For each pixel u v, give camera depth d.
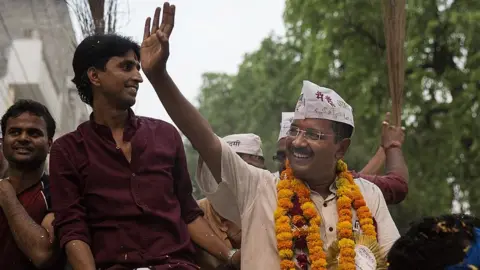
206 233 4.41
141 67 3.86
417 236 2.88
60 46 7.20
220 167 4.05
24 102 4.57
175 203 4.21
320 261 3.95
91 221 4.08
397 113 6.05
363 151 17.78
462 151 17.52
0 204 4.35
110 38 4.21
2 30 6.61
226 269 4.56
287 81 24.17
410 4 17.38
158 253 4.02
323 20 18.23
